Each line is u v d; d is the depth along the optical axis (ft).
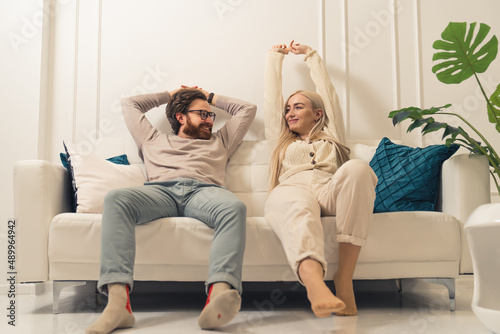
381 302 6.81
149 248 5.72
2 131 8.14
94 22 8.68
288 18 8.85
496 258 4.48
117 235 5.07
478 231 4.52
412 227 5.91
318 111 7.45
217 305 4.44
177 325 4.93
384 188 6.75
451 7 9.00
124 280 4.84
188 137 7.49
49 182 5.96
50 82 8.53
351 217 5.42
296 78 8.73
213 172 7.05
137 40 8.70
